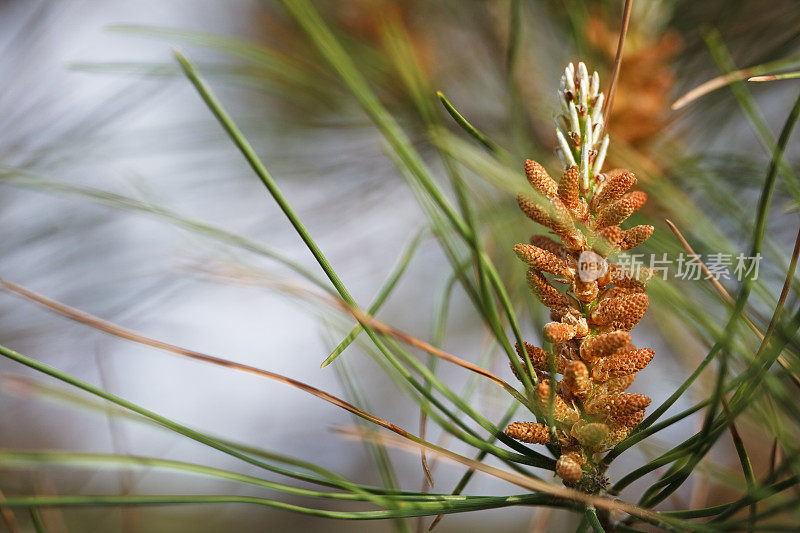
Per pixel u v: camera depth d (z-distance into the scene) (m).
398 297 0.96
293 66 0.75
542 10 0.72
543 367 0.55
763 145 0.66
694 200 0.65
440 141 0.60
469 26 0.76
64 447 0.89
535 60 0.71
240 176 0.84
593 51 0.67
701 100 0.68
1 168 0.66
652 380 0.66
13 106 0.80
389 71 0.73
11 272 0.82
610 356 0.55
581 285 0.55
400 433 0.55
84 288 0.83
